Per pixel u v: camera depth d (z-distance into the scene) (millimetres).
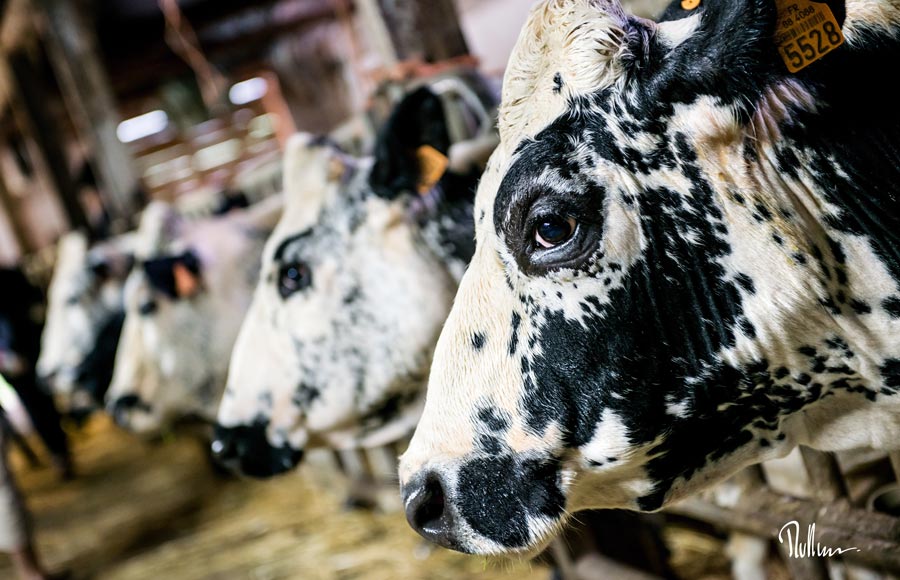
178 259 3932
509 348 1466
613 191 1338
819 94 1258
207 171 13438
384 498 4148
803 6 1201
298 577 3793
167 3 12453
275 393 2691
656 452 1429
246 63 14750
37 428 7094
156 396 4117
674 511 2486
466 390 1519
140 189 8164
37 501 6812
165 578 4324
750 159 1287
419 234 2529
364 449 4230
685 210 1315
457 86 2924
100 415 9805
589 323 1379
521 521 1500
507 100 1477
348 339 2590
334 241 2582
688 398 1375
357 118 4168
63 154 9555
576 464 1465
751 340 1324
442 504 1578
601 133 1347
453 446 1536
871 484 2064
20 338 6898
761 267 1295
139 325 4105
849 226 1271
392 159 2473
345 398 2633
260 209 4230
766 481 2279
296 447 2734
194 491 5789
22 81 9562
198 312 4012
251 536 4520
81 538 5516
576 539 2668
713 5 1259
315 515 4520
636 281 1349
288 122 15047
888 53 1270
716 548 2918
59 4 7863
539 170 1372
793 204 1281
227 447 2750
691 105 1289
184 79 15023
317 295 2588
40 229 17766
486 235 1506
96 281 5719
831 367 1345
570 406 1424
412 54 3469
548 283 1399
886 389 1345
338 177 2629
